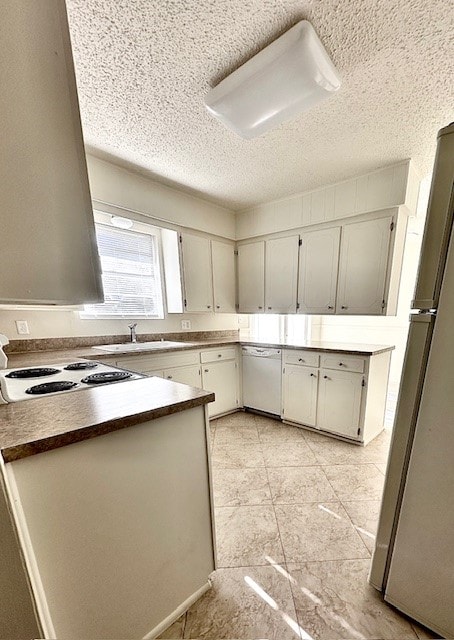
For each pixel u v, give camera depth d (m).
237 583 1.10
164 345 2.53
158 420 0.86
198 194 2.69
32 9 0.51
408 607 0.95
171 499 0.92
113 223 2.30
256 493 1.65
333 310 2.55
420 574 0.91
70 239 0.62
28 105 0.52
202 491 1.03
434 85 1.30
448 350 0.82
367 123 1.58
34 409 0.80
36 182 0.55
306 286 2.72
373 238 2.27
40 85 0.54
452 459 0.83
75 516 0.69
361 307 2.38
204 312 2.98
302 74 1.12
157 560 0.90
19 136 0.52
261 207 2.96
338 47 1.09
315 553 1.23
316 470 1.88
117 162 2.06
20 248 0.53
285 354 2.59
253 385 2.90
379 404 2.38
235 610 1.00
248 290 3.22
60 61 0.56
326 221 2.52
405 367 0.92
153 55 1.11
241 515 1.47
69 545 0.69
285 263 2.86
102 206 2.10
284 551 1.24
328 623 0.95
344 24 1.00
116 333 2.54
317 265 2.63
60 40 0.56
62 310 2.13
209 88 1.31
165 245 2.84
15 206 0.52
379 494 1.63
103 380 1.15
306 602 1.02
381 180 2.16
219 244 3.10
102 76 1.22
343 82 1.27
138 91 1.32
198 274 2.89
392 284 2.27
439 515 0.86
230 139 1.74
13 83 0.50
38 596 0.63
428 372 0.86
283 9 0.94
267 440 2.34
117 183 2.12
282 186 2.50
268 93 1.23
